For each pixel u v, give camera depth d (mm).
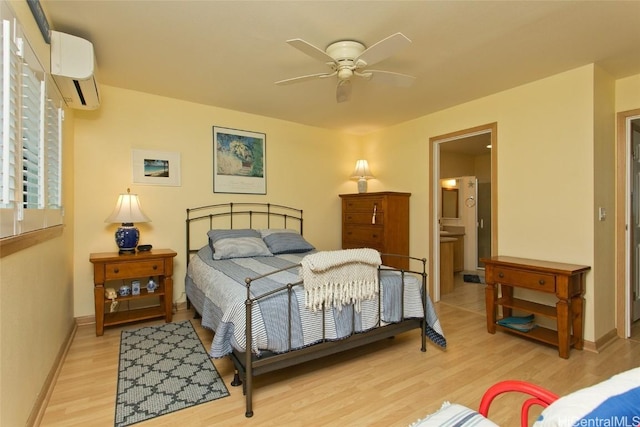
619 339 2793
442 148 5738
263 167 4086
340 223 4785
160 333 2859
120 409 1780
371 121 4258
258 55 2455
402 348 2617
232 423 1678
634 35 2152
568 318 2412
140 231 3320
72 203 2902
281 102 3537
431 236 3986
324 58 2023
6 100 1175
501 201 3195
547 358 2430
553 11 1891
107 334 2832
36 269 1721
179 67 2670
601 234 2664
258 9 1880
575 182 2678
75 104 2609
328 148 4668
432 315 2529
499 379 2119
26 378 1539
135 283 3090
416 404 1850
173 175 3480
